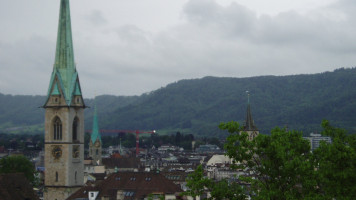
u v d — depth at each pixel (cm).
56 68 17588
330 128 9188
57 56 17688
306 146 9106
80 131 17888
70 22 17788
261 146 8900
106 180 16912
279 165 8656
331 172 7962
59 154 17438
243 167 9131
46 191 17538
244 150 8956
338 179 7850
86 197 16412
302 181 8481
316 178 8375
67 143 17400
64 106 17388
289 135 9144
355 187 7788
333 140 8519
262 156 8944
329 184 7975
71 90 17550
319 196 7994
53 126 17538
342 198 7725
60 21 17725
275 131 9181
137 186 16475
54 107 17450
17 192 13938
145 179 16712
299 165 8338
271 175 8681
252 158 9250
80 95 17738
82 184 17912
